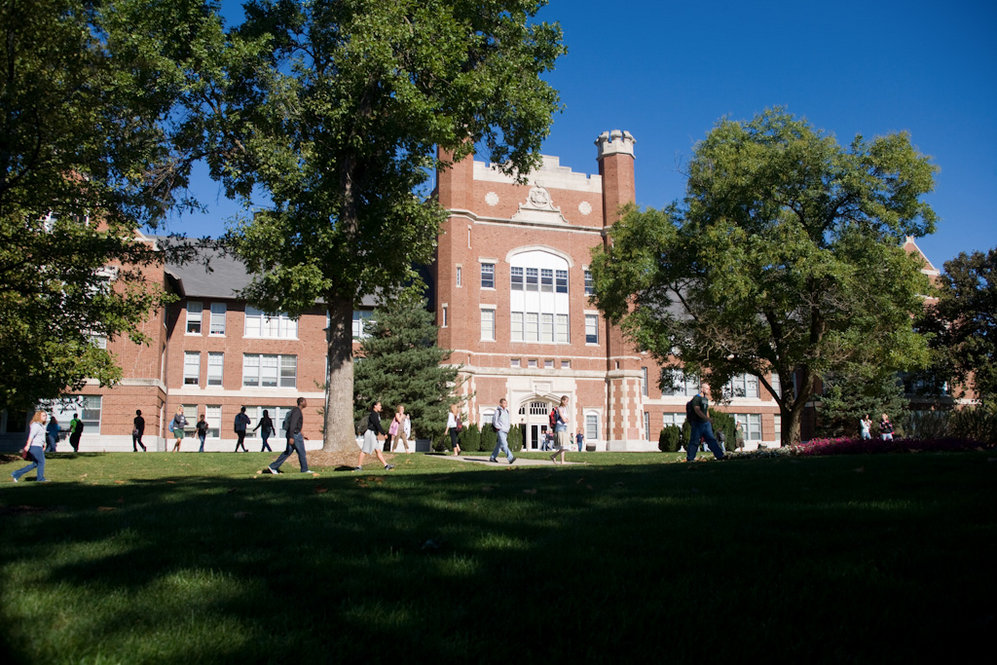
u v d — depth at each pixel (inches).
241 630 140.5
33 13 546.0
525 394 1811.0
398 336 1440.7
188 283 1694.1
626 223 1151.6
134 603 155.9
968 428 834.2
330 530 230.1
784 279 985.5
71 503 329.1
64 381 893.2
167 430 1646.2
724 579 167.8
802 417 1996.8
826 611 145.3
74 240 607.8
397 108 717.3
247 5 783.1
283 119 725.3
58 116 568.7
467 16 762.8
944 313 1795.0
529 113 773.3
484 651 131.1
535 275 1872.5
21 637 134.8
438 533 221.3
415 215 796.6
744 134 1103.6
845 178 999.0
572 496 299.3
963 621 136.1
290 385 1740.9
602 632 137.4
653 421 1979.6
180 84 683.4
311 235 712.4
